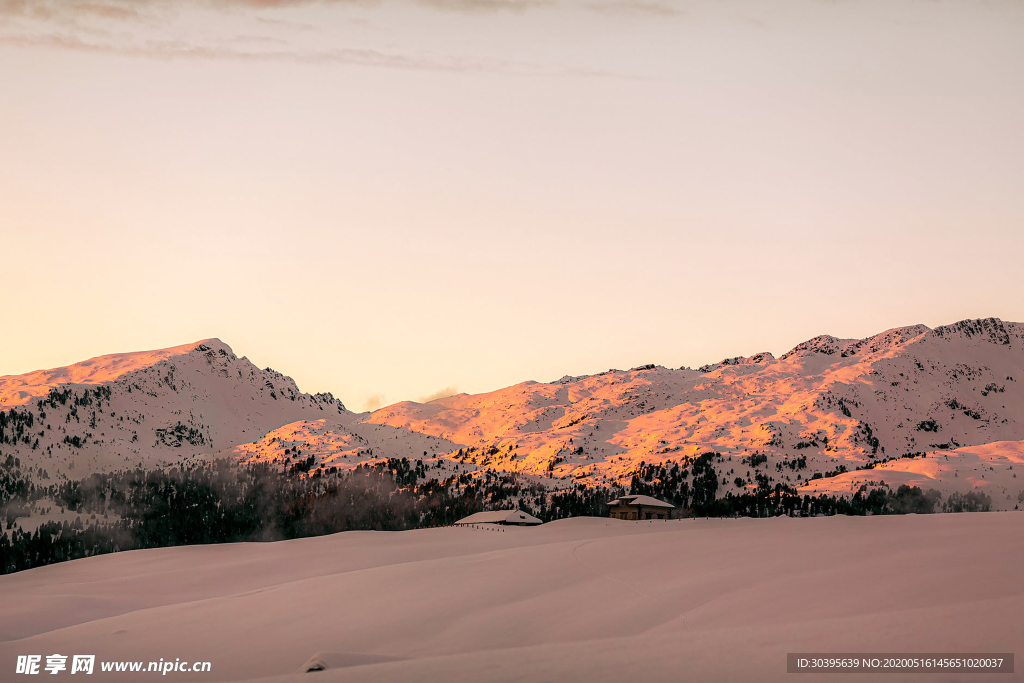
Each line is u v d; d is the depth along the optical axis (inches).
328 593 3558.1
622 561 3634.4
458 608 2997.0
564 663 1641.2
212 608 3501.5
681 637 1809.8
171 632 3053.6
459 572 3779.5
